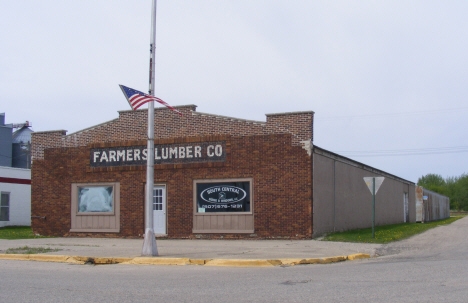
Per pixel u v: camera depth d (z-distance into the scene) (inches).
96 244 724.7
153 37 574.9
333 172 885.2
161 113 854.5
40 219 922.7
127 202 863.1
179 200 829.2
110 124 888.9
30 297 328.5
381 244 699.4
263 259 516.4
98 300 316.5
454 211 4195.4
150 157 562.6
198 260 522.3
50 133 930.1
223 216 802.2
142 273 454.9
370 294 324.8
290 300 309.9
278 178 776.3
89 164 895.1
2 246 690.8
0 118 2036.2
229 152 804.0
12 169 1369.3
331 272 439.2
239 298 319.0
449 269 442.0
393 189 1434.5
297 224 762.8
